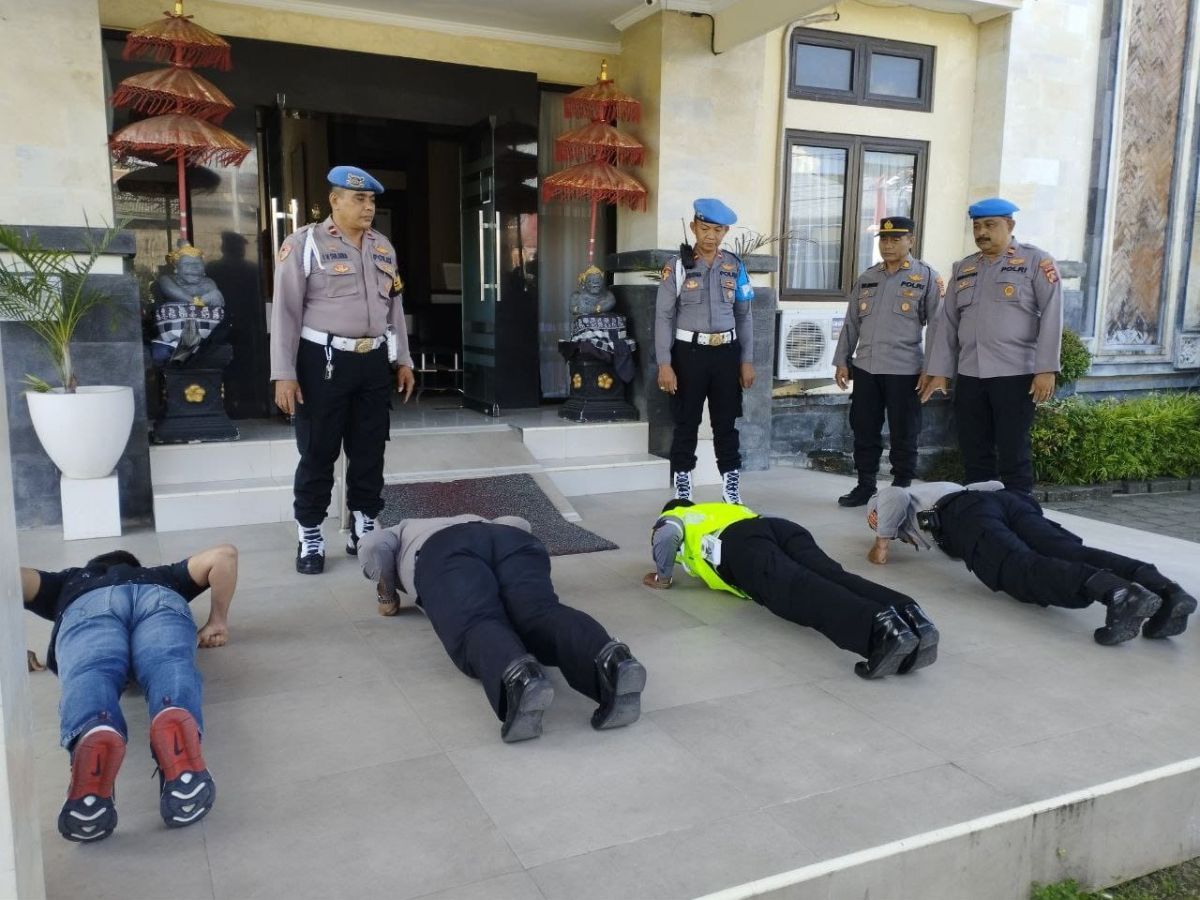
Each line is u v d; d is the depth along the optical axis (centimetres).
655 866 205
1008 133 765
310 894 196
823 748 262
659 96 614
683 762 253
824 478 666
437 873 203
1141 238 880
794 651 334
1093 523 548
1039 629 361
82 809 205
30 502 482
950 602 392
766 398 678
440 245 917
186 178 584
